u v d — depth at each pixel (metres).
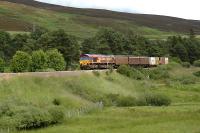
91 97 103.94
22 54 116.00
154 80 152.62
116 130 61.66
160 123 66.62
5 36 178.25
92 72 123.44
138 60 165.12
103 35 199.62
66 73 110.12
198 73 175.88
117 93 116.81
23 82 92.62
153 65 177.50
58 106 77.69
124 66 144.00
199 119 69.44
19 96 86.19
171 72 174.75
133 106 98.12
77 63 156.12
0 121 64.94
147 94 108.00
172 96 119.56
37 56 118.06
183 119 70.06
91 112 82.56
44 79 100.25
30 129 65.88
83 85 110.31
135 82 138.00
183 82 149.75
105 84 120.12
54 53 124.69
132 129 61.75
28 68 116.12
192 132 57.84
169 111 80.88
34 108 71.38
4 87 86.69
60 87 101.69
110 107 92.75
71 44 153.62
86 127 65.19
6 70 120.88
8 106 71.25
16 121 65.25
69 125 68.38
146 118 72.31
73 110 81.75
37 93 91.94
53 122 70.25
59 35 152.62
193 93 126.00
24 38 179.38
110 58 148.50
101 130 62.19
